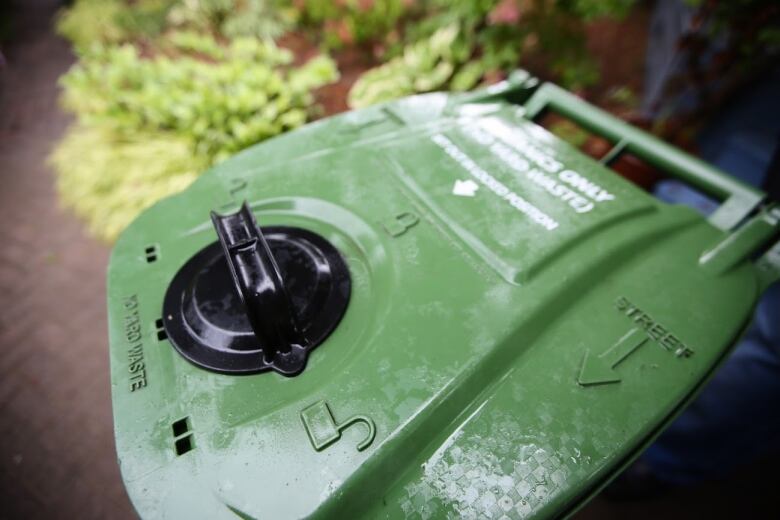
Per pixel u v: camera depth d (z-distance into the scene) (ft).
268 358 1.21
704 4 3.41
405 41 5.35
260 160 1.75
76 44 6.48
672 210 1.60
